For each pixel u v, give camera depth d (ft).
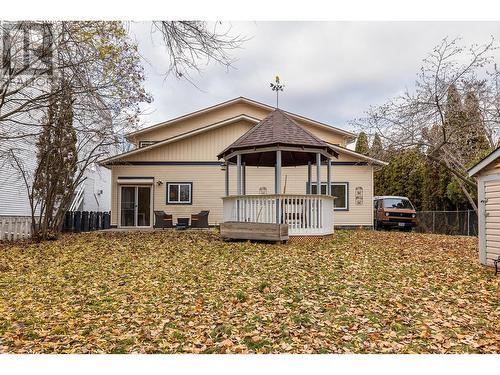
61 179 50.44
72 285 24.48
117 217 67.31
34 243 44.45
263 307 19.21
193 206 67.72
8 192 59.93
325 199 44.47
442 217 76.07
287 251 35.50
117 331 16.42
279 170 41.73
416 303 19.92
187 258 32.60
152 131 77.97
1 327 17.06
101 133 48.49
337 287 22.80
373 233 56.29
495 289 22.65
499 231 28.09
